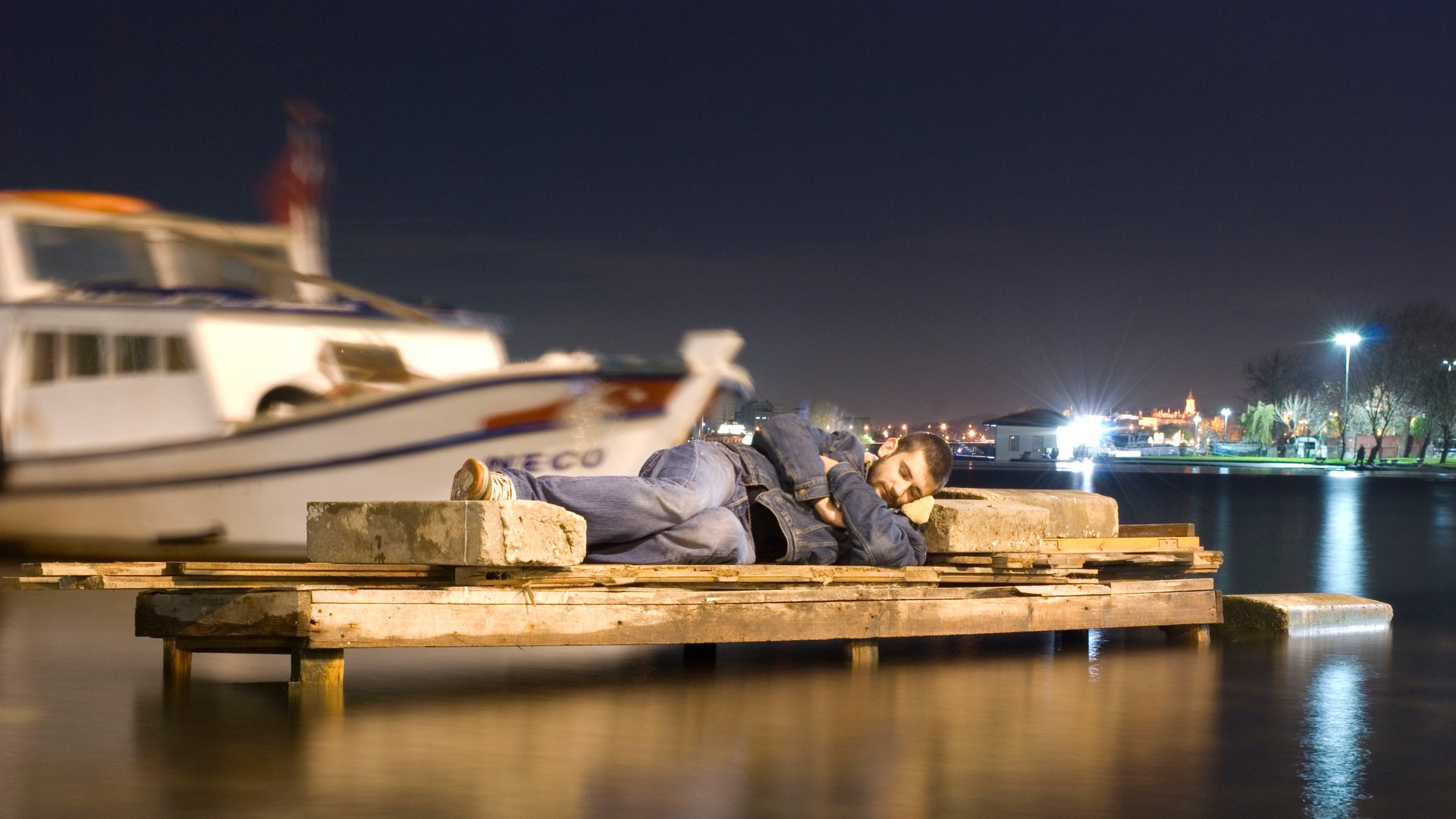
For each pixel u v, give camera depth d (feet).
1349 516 82.64
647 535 21.33
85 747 14.64
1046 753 15.11
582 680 19.90
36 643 23.41
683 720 16.79
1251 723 17.34
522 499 20.06
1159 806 12.84
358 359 45.34
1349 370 307.58
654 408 44.57
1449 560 48.93
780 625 21.08
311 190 49.32
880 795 13.01
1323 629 28.09
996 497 25.85
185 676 19.54
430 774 13.55
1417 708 18.70
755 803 12.63
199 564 18.88
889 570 22.74
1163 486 146.10
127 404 44.14
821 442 24.08
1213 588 26.53
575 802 12.53
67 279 45.60
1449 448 334.85
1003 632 23.57
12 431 44.93
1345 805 13.15
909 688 19.58
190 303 43.73
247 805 12.23
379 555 19.11
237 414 43.52
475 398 42.55
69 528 45.60
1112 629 28.02
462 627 18.60
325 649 18.25
